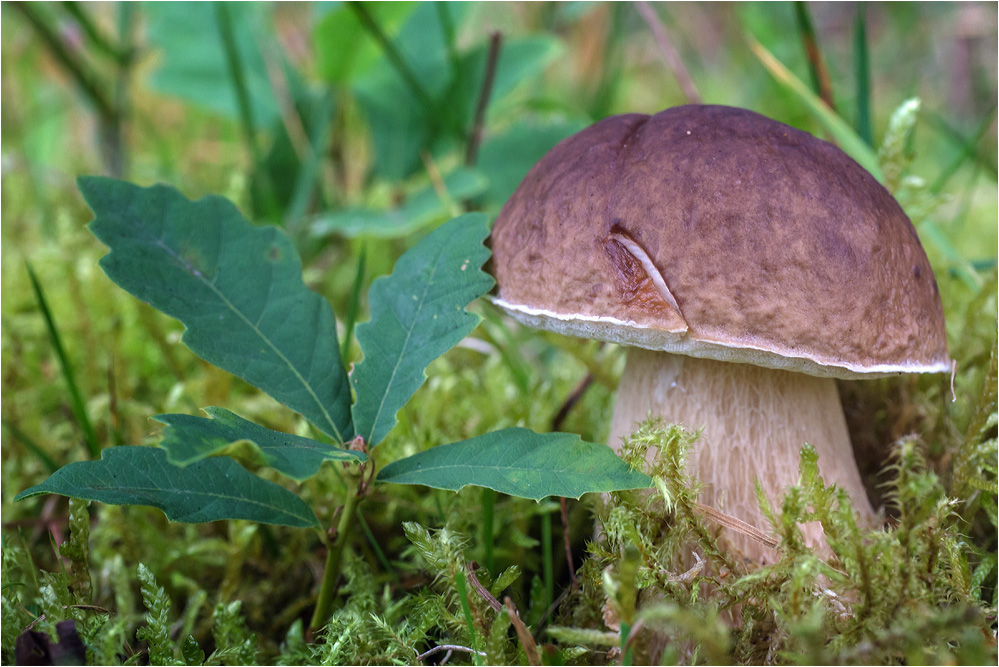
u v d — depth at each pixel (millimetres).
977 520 426
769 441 407
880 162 481
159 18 668
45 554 438
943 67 951
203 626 417
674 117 405
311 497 452
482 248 398
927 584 385
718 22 1104
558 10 792
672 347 387
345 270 644
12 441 469
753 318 382
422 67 630
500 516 437
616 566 390
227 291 387
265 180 633
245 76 669
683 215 387
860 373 388
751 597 389
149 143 867
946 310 478
